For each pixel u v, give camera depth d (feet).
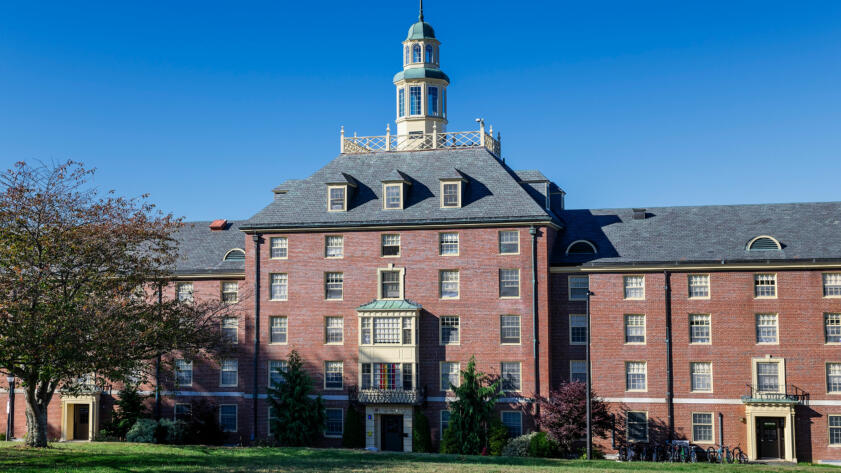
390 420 215.51
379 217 220.64
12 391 238.89
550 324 216.54
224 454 177.17
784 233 214.90
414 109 252.42
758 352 207.00
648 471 164.86
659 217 226.79
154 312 178.81
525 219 212.84
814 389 203.72
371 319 216.74
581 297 216.33
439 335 215.10
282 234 225.76
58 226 164.55
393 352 214.69
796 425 203.31
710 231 219.41
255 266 226.17
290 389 216.95
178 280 239.71
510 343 212.43
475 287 214.90
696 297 211.20
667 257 213.46
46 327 151.43
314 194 229.66
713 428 207.10
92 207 169.78
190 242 249.14
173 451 178.70
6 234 159.33
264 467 156.46
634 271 213.25
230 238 248.32
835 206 220.64
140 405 234.17
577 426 198.18
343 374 219.20
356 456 181.06
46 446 173.17
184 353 187.73
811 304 205.98
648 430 209.36
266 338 224.53
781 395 203.31
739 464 184.03
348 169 234.99
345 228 221.46
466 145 232.94
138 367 177.17
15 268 155.43
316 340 221.25
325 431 218.79
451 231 217.56
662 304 212.02
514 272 214.07
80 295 165.78
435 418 213.46
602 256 216.95
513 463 176.14
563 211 235.40
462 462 175.11
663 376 210.18
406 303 216.33
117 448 180.55
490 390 207.10
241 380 233.55
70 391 169.17
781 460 201.46
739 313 208.64
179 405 236.63
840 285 205.67
